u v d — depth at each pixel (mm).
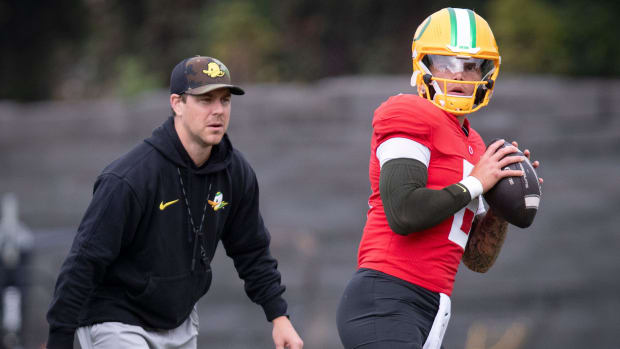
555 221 44500
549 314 42625
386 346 11438
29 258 35875
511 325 42000
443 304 11883
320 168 47625
